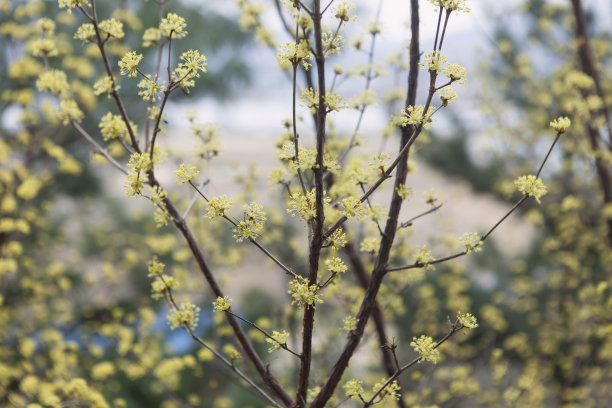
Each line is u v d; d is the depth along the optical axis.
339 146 2.98
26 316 5.46
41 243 5.64
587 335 5.20
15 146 4.44
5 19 5.74
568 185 5.67
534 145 6.07
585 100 4.06
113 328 4.52
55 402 2.82
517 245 7.87
